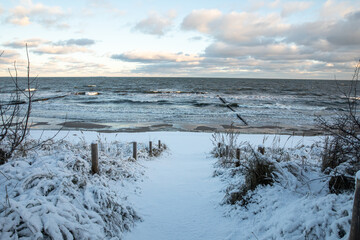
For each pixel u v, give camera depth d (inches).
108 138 580.7
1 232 97.3
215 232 151.9
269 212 147.9
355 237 77.4
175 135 666.8
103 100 1588.3
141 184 235.8
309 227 110.3
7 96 1413.6
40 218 107.8
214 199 202.5
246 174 195.8
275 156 231.8
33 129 672.4
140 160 349.4
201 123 916.0
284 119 1007.6
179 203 196.7
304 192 158.6
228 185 218.7
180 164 355.3
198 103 1483.8
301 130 802.2
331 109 1270.9
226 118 1023.6
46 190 136.6
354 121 159.2
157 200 201.5
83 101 1526.8
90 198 147.3
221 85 3757.4
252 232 135.8
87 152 231.1
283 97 1939.0
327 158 195.9
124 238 144.4
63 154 195.6
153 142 489.7
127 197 193.5
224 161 304.2
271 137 634.8
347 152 172.4
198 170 309.3
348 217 102.3
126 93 2217.0
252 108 1312.7
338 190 147.6
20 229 102.7
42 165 163.3
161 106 1358.3
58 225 108.6
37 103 1362.0
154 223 164.7
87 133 643.5
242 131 768.9
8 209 105.4
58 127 780.0
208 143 579.2
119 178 222.4
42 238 101.6
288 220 121.7
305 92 2517.2
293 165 183.3
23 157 182.2
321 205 120.7
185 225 161.8
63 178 150.7
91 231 120.4
